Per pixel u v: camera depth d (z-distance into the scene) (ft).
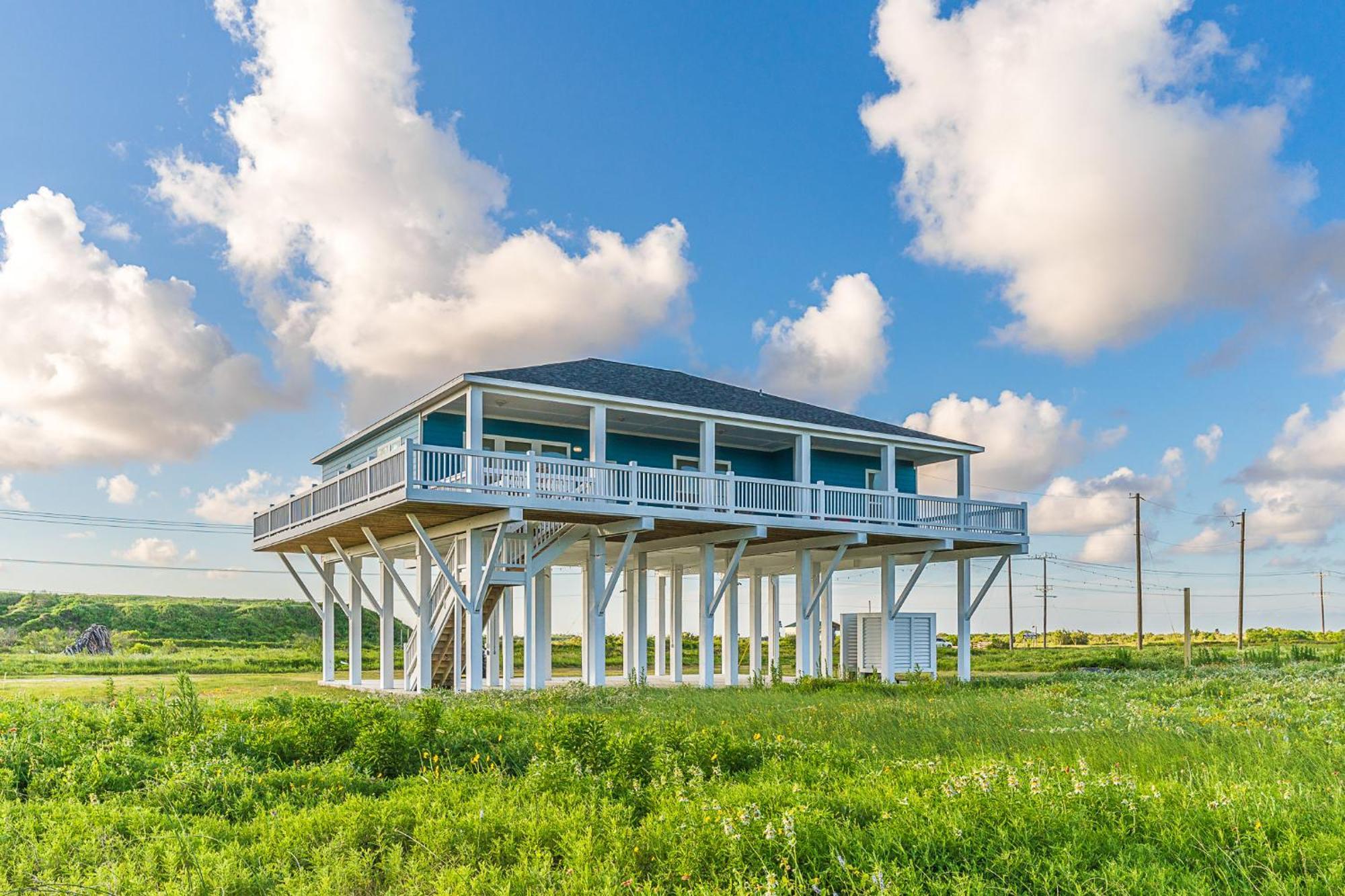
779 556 93.91
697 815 20.13
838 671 100.32
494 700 53.52
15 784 27.20
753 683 72.02
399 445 75.31
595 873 17.80
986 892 15.79
